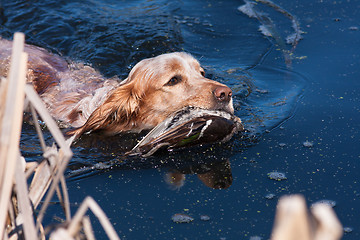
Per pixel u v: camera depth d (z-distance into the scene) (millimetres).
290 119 5805
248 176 4672
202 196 4359
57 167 2957
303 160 4914
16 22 8602
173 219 4023
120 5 9430
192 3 9695
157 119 5824
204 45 8188
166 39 8227
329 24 8469
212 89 5406
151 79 5668
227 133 5078
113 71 7445
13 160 2408
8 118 2312
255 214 4066
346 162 4828
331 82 6664
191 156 5090
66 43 8156
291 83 6793
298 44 7918
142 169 4898
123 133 5836
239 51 7984
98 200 4332
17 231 2980
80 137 5695
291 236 1579
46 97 6586
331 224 1478
